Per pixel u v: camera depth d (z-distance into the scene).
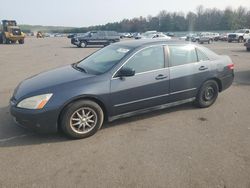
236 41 40.72
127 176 3.45
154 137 4.57
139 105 5.04
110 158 3.88
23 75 10.62
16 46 30.75
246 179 3.39
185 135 4.65
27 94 4.32
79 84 4.45
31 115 4.18
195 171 3.55
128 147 4.21
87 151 4.09
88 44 29.44
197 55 5.79
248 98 6.90
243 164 3.72
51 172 3.54
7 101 6.66
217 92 6.22
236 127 5.00
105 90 4.58
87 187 3.24
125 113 4.95
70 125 4.39
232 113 5.75
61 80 4.59
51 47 29.12
